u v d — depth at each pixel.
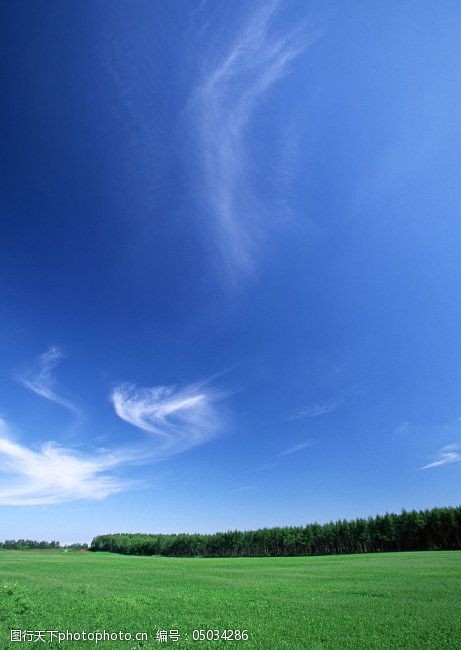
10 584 36.28
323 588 40.09
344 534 125.12
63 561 96.56
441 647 18.81
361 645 19.53
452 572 48.41
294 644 19.92
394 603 29.94
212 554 146.75
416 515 114.38
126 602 31.22
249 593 37.41
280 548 136.50
